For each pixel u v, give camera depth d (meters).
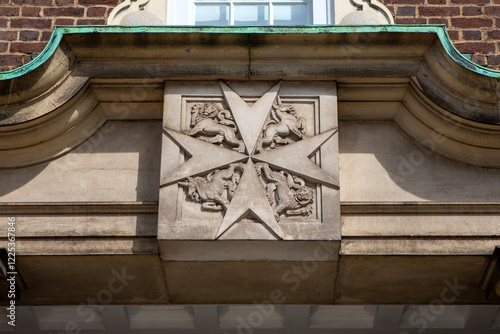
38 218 6.46
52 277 6.67
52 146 6.68
